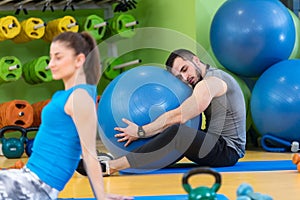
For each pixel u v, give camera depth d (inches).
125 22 299.1
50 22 294.0
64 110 109.0
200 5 278.7
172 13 290.5
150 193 136.7
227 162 184.2
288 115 237.6
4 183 106.6
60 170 109.7
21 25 286.4
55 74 112.0
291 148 241.8
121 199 116.3
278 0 279.1
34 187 108.3
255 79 279.1
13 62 284.0
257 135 274.8
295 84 238.5
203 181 156.6
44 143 110.6
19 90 315.9
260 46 250.4
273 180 155.3
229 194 131.5
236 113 186.1
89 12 323.3
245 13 250.8
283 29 252.2
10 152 256.5
